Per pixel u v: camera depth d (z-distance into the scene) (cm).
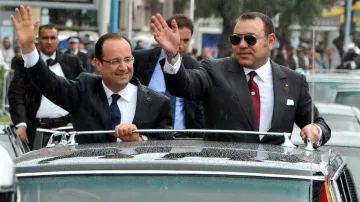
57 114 1722
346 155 1400
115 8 2944
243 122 1071
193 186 775
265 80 1088
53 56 1727
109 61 1098
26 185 784
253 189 772
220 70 1084
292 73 1101
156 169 783
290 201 765
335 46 6169
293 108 1087
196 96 1070
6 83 3209
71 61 1742
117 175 783
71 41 3753
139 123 1115
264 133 919
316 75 2566
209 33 6725
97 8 2759
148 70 1449
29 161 815
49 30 1708
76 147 888
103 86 1117
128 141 961
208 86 1076
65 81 1103
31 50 1071
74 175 786
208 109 1087
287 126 1084
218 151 839
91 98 1109
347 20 6184
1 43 4231
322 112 1797
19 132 1677
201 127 1444
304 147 929
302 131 986
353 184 1009
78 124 1114
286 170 782
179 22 1491
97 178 783
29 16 1071
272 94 1084
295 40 5638
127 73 1104
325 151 923
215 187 774
